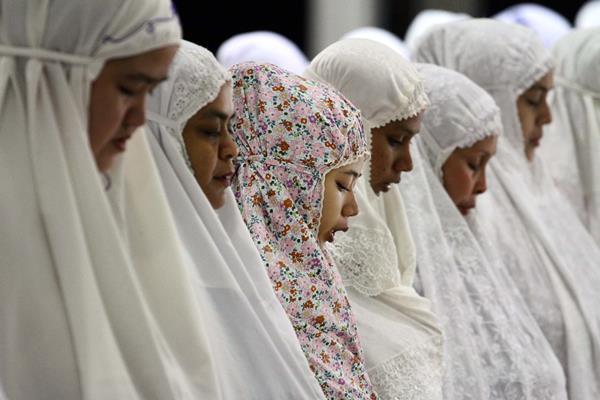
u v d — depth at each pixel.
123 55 2.94
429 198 5.02
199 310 3.17
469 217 5.34
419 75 4.54
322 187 3.90
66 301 2.90
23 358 2.92
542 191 5.99
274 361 3.38
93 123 3.00
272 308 3.56
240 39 7.64
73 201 2.90
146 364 2.96
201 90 3.51
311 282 3.87
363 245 4.33
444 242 4.98
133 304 2.95
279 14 10.67
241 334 3.36
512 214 5.65
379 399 4.13
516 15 8.94
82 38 2.94
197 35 10.26
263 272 3.61
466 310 4.98
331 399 3.81
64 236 2.89
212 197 3.62
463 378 4.79
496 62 5.77
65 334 2.91
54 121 2.92
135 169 3.15
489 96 5.24
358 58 4.39
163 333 3.10
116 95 2.98
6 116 2.96
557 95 6.60
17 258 2.91
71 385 2.92
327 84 4.17
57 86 2.95
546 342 5.26
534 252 5.62
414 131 4.46
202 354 3.12
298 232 3.87
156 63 2.99
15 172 2.92
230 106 3.63
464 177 5.16
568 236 5.94
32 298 2.91
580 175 6.51
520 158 5.84
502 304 5.11
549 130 6.56
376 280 4.34
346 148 3.90
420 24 8.89
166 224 3.15
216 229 3.44
